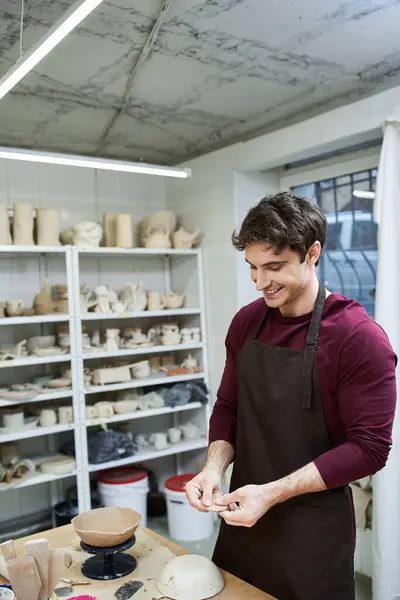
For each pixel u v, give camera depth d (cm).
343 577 136
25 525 339
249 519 122
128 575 138
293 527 137
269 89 277
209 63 245
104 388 318
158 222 364
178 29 213
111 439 325
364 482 271
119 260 382
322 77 264
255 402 149
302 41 226
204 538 326
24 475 300
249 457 151
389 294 242
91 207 374
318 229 130
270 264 128
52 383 312
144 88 271
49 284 345
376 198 245
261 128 337
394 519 239
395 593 240
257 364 148
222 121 324
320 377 137
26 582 127
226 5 195
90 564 143
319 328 138
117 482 323
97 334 338
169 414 402
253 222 126
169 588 128
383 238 243
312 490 126
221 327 355
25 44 217
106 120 315
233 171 339
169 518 330
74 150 368
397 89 243
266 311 154
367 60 247
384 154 243
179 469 400
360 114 260
